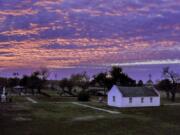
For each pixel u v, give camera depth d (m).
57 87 160.25
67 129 40.44
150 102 72.44
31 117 50.34
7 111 57.25
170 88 105.19
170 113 59.50
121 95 69.56
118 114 56.47
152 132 39.19
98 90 123.00
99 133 38.22
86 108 65.38
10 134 36.81
